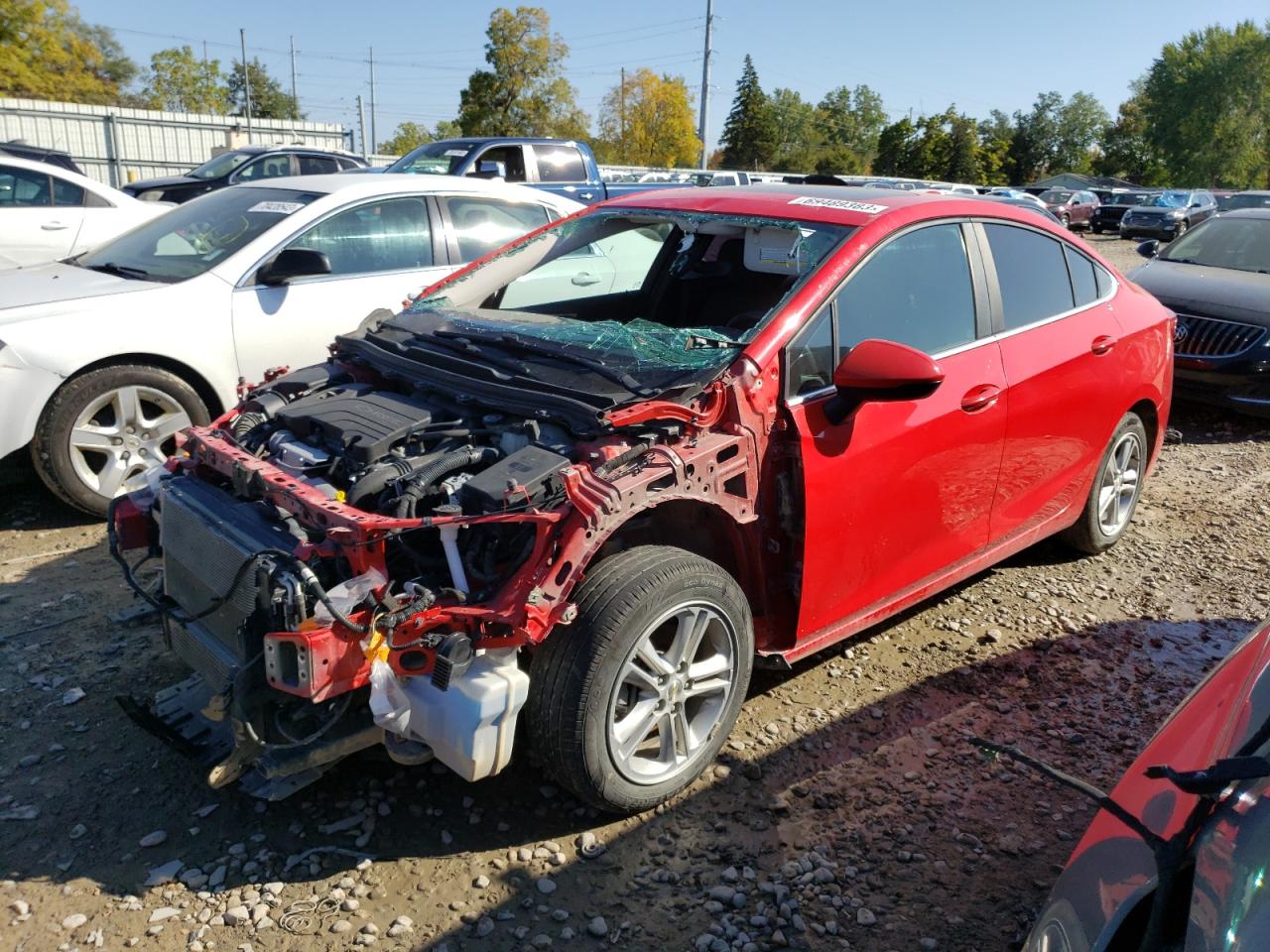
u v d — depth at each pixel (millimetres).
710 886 2846
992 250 4148
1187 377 8289
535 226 6973
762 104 73688
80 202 10133
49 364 4918
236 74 86938
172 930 2629
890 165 73312
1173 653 4320
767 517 3297
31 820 3027
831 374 3434
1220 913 1367
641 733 3000
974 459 3916
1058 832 3137
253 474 3066
